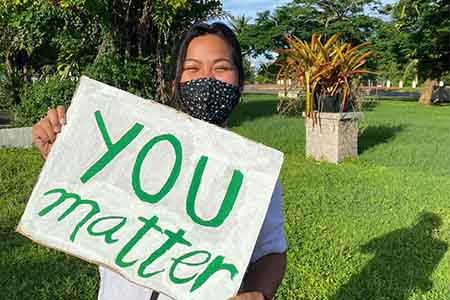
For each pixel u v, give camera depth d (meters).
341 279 3.79
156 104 1.39
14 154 7.95
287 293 3.53
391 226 4.96
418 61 25.94
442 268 4.05
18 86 13.27
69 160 1.38
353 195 6.01
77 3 9.13
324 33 30.52
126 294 1.44
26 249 4.14
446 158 8.70
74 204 1.36
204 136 1.37
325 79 8.49
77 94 1.41
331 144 8.42
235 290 1.30
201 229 1.34
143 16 9.94
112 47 10.05
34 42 11.05
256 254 1.45
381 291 3.63
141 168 1.38
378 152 9.23
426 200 5.89
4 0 9.45
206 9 10.33
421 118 16.39
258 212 1.33
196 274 1.32
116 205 1.37
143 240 1.35
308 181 6.66
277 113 15.63
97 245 1.35
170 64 1.64
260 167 1.34
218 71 1.51
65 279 3.60
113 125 1.39
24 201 5.36
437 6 24.00
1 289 3.44
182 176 1.36
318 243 4.41
